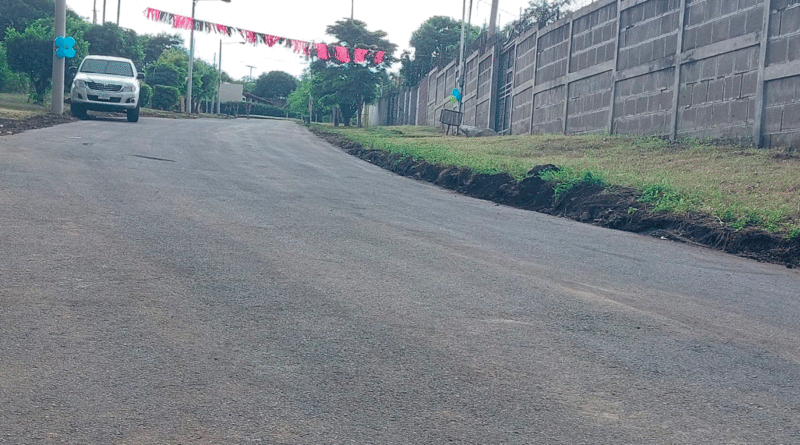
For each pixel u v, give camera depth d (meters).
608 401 3.31
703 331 4.65
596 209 10.84
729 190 11.52
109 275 4.93
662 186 11.32
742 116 16.03
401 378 3.43
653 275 6.53
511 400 3.25
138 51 58.03
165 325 3.99
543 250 7.35
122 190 8.83
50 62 29.20
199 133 21.64
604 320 4.70
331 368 3.51
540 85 27.28
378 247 6.62
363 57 30.97
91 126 20.75
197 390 3.16
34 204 7.35
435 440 2.81
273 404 3.06
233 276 5.14
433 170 15.12
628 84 20.70
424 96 52.81
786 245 8.30
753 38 15.67
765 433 3.07
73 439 2.67
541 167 13.36
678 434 3.00
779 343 4.50
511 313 4.69
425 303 4.78
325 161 16.44
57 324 3.88
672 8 18.69
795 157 13.98
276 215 7.98
